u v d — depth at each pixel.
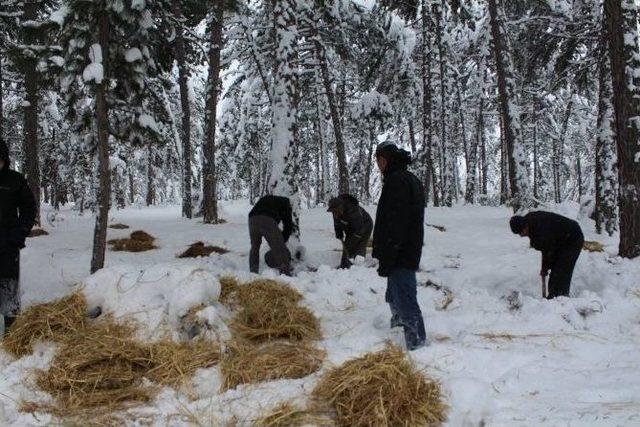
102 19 6.59
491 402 3.33
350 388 3.44
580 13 13.52
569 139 32.44
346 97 24.53
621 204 7.73
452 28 23.64
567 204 14.61
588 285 6.90
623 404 3.25
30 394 3.77
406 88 21.72
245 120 25.61
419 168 21.94
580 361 4.09
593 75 14.43
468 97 28.22
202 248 9.41
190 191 17.48
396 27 18.75
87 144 7.52
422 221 4.42
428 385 3.45
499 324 4.92
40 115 25.20
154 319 4.48
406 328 4.34
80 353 4.07
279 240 7.19
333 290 5.98
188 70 17.05
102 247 6.68
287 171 8.50
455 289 6.46
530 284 7.22
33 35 6.43
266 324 4.80
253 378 3.83
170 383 3.88
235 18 15.41
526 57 16.59
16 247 4.79
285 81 8.60
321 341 4.63
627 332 4.71
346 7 16.95
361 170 28.23
